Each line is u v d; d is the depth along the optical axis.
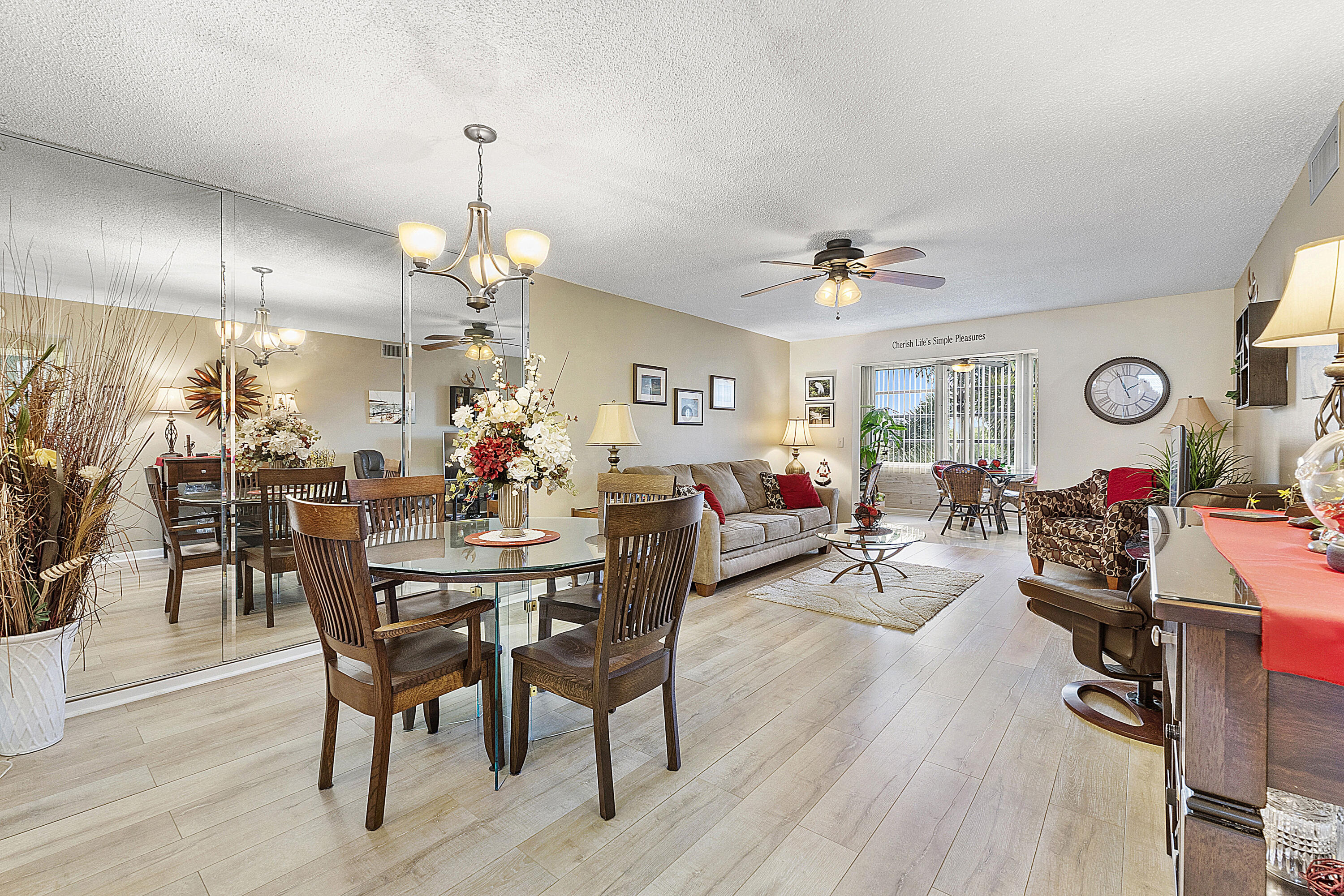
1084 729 2.27
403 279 3.72
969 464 8.11
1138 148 2.58
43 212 2.49
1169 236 3.70
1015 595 4.16
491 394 2.42
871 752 2.10
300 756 2.07
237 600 2.96
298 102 2.21
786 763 2.03
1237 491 2.99
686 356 6.09
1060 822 1.72
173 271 2.81
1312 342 1.68
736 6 1.71
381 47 1.90
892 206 3.21
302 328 3.25
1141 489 4.64
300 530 1.74
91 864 1.53
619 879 1.49
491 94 2.16
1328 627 0.76
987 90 2.14
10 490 2.05
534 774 1.97
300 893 1.44
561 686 1.83
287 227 3.20
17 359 2.30
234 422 3.00
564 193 3.02
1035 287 5.01
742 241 3.78
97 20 1.76
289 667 2.96
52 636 2.13
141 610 2.66
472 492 2.46
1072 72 2.04
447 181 2.89
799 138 2.48
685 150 2.58
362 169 2.75
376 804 1.67
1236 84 2.12
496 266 2.53
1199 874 0.86
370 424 3.56
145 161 2.66
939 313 6.01
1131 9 1.73
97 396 2.24
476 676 1.92
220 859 1.55
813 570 5.00
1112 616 2.16
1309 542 1.36
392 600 2.21
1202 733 0.87
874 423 8.94
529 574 1.90
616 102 2.21
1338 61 1.97
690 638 3.31
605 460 5.19
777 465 7.59
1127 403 5.52
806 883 1.48
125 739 2.19
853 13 1.75
